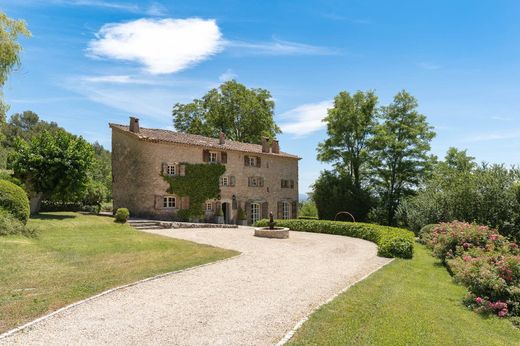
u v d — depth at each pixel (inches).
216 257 530.6
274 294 349.4
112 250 553.3
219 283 387.2
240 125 1822.1
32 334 239.5
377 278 426.9
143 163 1128.8
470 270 386.3
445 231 641.0
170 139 1163.3
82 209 1181.7
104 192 1279.5
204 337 243.1
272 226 899.4
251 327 262.1
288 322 273.3
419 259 609.9
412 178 1481.3
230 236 830.5
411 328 263.1
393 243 613.0
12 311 277.3
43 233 671.8
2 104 718.5
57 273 396.2
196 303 315.9
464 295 387.5
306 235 925.2
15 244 528.1
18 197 671.8
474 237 548.1
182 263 478.0
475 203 819.4
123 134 1198.9
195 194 1206.9
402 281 427.2
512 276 364.8
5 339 230.1
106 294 331.6
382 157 1481.3
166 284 375.9
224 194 1295.5
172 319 275.6
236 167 1343.5
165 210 1131.9
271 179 1475.1
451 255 531.5
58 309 286.4
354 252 646.5
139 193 1133.1
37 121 2519.7
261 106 1849.2
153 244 627.2
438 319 296.2
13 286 341.4
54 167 895.7
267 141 1475.1
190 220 1188.5
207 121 1814.7
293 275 436.5
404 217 1117.1
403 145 1434.5
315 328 257.3
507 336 286.2
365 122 1560.0
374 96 1550.2
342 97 1552.7
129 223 905.5
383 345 231.0
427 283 432.8
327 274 447.2
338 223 957.2
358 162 1562.5
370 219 1504.7
